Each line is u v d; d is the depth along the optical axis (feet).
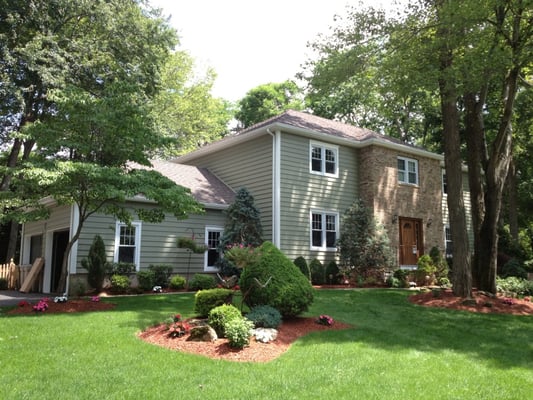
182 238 47.03
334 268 52.16
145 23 67.46
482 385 17.46
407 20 41.16
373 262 50.98
